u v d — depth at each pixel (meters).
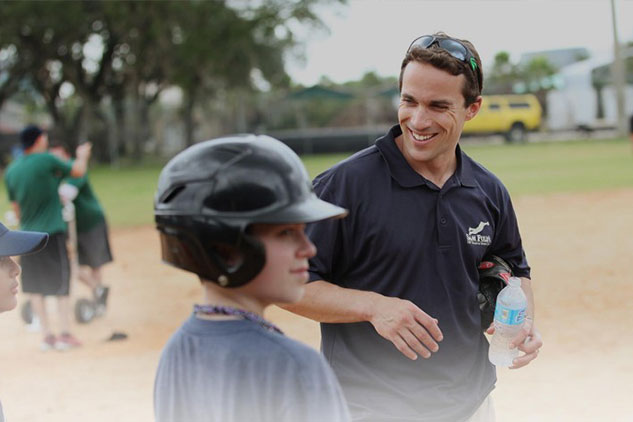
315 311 2.51
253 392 1.57
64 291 6.71
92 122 35.09
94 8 32.19
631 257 9.18
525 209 13.60
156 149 38.09
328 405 1.57
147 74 36.31
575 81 35.31
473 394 2.64
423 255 2.57
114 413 4.95
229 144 1.62
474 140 36.28
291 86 41.59
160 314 7.84
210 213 1.57
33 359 6.37
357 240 2.60
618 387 4.97
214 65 34.16
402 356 2.57
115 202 18.14
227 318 1.65
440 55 2.50
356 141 33.53
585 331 6.31
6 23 30.52
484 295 2.69
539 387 5.05
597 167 19.91
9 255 2.48
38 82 35.41
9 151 36.00
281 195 1.59
